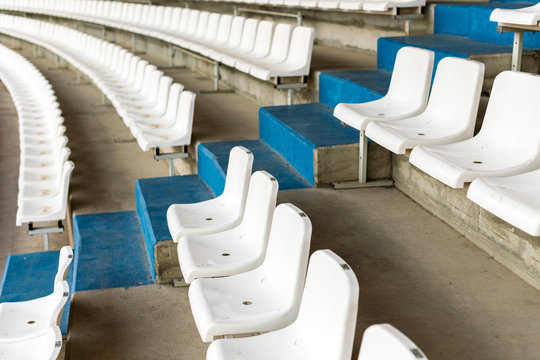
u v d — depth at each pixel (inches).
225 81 331.9
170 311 132.5
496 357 85.2
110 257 165.3
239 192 130.0
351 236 126.4
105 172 254.8
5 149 379.2
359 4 227.6
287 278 91.3
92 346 118.5
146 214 167.0
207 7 455.5
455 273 109.9
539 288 102.9
